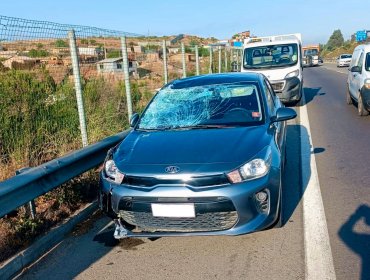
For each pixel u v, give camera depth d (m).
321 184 5.27
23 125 6.65
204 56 26.81
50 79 7.79
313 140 8.02
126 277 3.30
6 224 4.00
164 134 4.30
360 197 4.72
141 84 14.70
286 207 4.54
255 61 13.63
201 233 3.46
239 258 3.46
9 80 6.94
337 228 3.92
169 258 3.56
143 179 3.55
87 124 7.51
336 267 3.20
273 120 4.59
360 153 6.75
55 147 6.74
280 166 3.84
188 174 3.43
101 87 8.78
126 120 8.59
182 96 5.08
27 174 3.87
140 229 3.67
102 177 3.94
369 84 9.96
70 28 6.07
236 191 3.40
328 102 14.10
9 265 3.42
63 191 4.78
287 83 12.79
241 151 3.68
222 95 4.95
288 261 3.35
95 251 3.80
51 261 3.65
